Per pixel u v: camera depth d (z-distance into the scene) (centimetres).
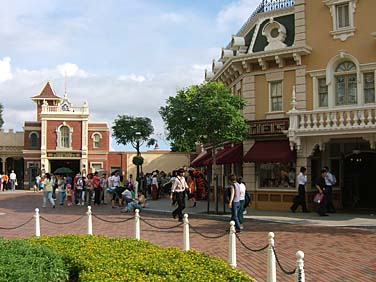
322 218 1964
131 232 1661
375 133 2011
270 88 2422
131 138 4934
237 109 2277
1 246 877
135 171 5584
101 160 5575
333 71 2248
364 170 2495
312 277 974
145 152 5581
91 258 847
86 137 5528
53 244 994
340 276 980
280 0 2539
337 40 2241
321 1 2295
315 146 2217
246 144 2442
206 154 3147
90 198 2980
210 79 3247
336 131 2070
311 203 2273
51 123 5506
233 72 2616
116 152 5631
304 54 2308
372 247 1306
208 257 877
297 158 2261
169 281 685
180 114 2222
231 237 1055
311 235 1534
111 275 716
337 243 1375
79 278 730
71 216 2244
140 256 862
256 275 1002
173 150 5866
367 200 2508
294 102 2206
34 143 5606
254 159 2305
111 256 869
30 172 5562
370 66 2148
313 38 2305
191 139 2200
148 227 1803
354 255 1194
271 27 2442
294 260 1145
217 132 2198
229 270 770
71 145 5512
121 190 2805
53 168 5600
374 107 1986
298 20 2350
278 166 2377
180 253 905
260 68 2455
